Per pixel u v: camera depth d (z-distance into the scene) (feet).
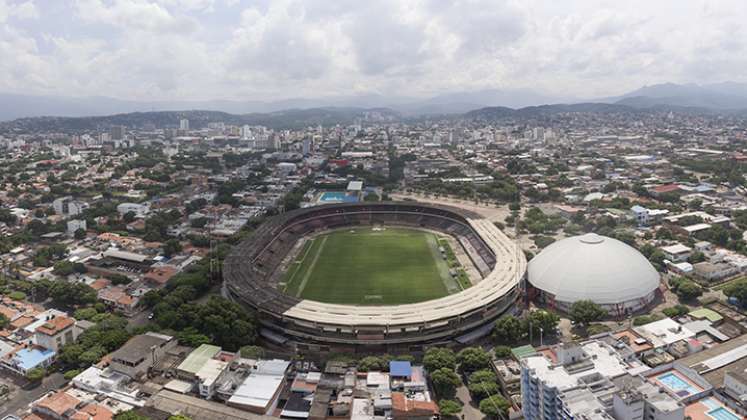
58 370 575.38
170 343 579.89
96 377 523.29
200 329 632.38
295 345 630.74
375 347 623.36
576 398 387.34
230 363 547.08
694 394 454.40
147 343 566.36
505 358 566.77
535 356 463.42
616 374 462.19
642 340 589.32
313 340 634.02
